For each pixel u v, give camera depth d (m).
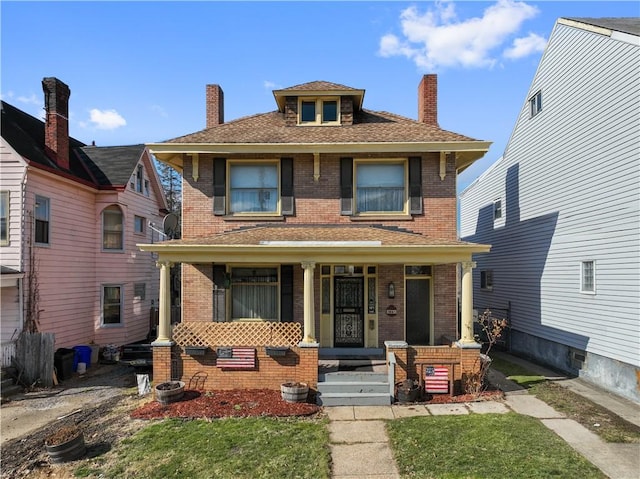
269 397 10.16
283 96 13.85
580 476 6.62
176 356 10.84
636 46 10.38
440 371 10.43
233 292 12.84
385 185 13.20
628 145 10.66
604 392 11.08
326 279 12.91
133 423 9.03
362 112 15.38
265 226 12.91
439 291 12.74
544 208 15.05
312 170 13.05
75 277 15.85
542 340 15.04
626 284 10.70
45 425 9.51
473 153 12.89
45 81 15.55
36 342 12.67
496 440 7.86
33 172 13.66
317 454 7.44
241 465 7.11
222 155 13.02
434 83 15.11
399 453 7.47
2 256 13.12
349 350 12.45
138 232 19.59
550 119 14.69
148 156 20.50
